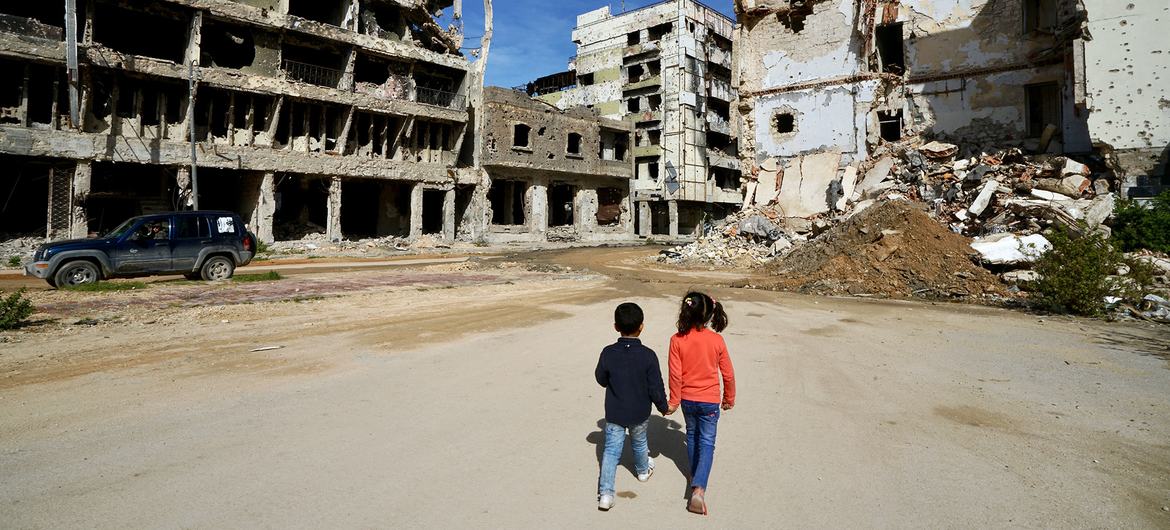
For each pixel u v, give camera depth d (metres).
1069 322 10.46
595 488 3.61
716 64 58.00
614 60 58.94
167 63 27.36
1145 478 3.85
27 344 7.48
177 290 12.99
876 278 15.42
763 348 8.10
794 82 27.81
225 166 29.42
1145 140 17.69
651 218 57.41
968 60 24.02
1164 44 17.56
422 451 4.15
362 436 4.42
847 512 3.33
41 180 28.72
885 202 17.94
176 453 3.99
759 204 27.41
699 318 3.65
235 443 4.21
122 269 13.99
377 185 40.75
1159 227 15.78
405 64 37.28
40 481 3.51
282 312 10.45
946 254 15.37
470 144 41.78
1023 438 4.61
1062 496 3.56
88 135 25.73
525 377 6.34
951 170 22.09
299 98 31.62
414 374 6.37
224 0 29.08
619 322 3.70
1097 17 18.41
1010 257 14.69
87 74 25.45
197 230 15.23
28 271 13.20
